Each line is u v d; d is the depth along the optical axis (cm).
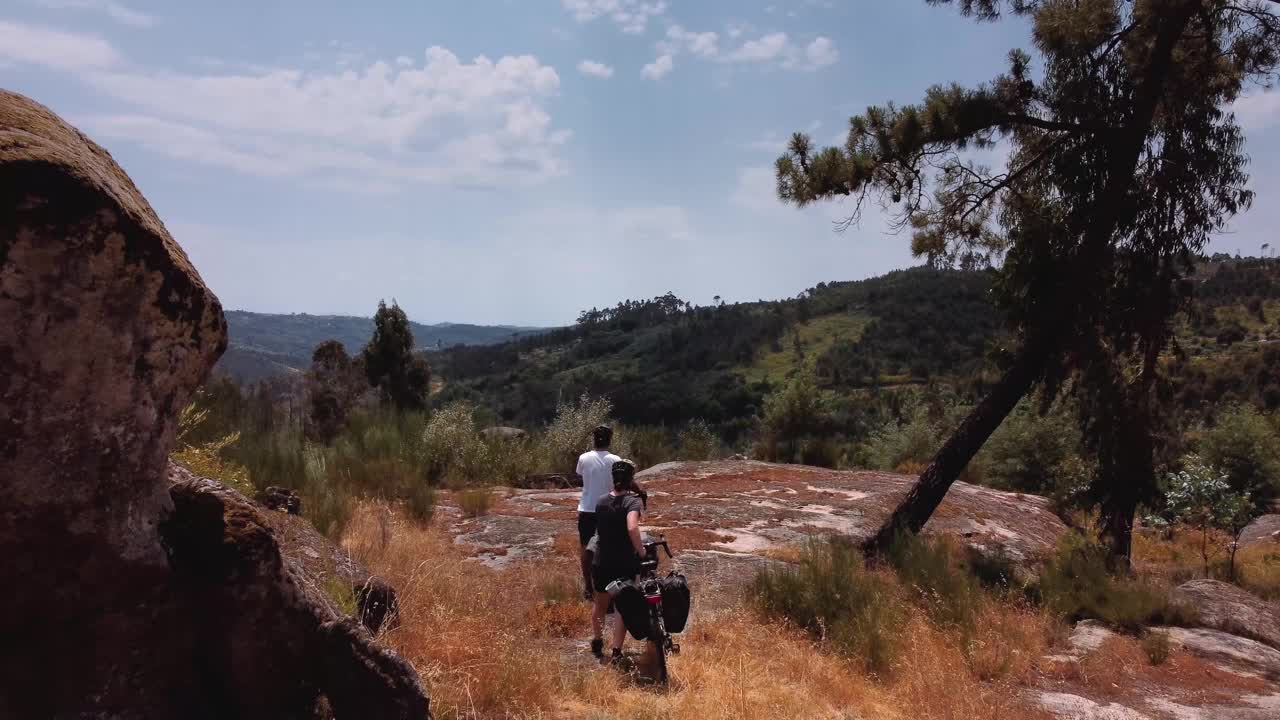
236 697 313
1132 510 1345
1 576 249
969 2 1238
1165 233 1235
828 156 1228
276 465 1144
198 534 306
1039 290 1260
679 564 1030
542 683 512
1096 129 1234
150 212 289
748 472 1905
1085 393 1285
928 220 1334
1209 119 1243
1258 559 1792
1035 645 876
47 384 244
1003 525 1576
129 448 273
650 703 531
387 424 1814
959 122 1212
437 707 439
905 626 827
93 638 270
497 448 1903
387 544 907
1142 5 1179
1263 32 1238
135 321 264
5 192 226
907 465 2312
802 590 860
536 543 1129
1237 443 2634
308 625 340
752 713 545
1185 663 866
